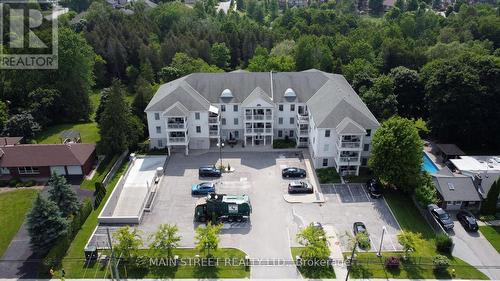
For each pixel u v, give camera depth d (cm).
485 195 6375
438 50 11156
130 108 8588
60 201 5862
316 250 5066
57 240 5434
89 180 7206
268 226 6003
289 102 8262
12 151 7244
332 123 7088
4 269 5228
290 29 15312
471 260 5388
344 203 6544
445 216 6069
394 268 5209
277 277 5075
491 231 5956
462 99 8069
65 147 7325
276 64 10812
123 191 6850
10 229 5972
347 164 7150
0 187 7025
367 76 9756
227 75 8631
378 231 5894
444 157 7875
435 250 5541
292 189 6775
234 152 8194
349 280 5022
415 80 9200
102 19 14575
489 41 13038
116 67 12744
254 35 13488
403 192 6844
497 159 7462
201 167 7462
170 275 5122
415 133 6419
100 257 5400
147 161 7831
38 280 5056
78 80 10188
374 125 7125
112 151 7712
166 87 8750
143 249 5562
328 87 8138
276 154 8100
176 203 6594
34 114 9219
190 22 15088
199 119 8019
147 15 15912
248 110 8069
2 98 9750
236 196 6134
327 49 11375
